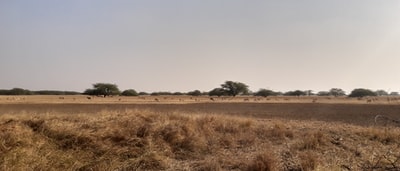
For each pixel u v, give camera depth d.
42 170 7.84
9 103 56.44
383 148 12.04
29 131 9.57
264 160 9.20
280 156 10.58
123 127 11.09
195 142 11.22
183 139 11.20
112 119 12.11
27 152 8.27
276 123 16.14
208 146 11.45
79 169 8.41
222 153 10.88
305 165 9.27
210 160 9.80
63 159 8.59
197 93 175.38
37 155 8.34
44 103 57.38
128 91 154.00
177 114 15.05
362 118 27.39
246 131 14.05
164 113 15.06
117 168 8.83
